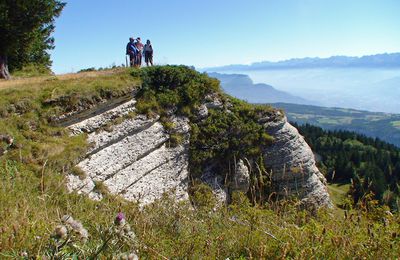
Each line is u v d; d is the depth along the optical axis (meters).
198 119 29.16
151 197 24.56
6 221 6.06
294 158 32.00
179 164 27.30
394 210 7.29
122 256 3.61
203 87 29.34
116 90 23.55
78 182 18.95
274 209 8.91
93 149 21.28
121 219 3.88
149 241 6.22
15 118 18.61
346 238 5.97
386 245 5.69
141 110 25.25
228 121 30.31
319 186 33.06
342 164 58.69
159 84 27.66
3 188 9.70
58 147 18.88
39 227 5.71
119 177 22.67
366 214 7.25
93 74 27.64
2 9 27.41
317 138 101.62
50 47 42.09
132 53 31.73
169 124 26.62
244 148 30.69
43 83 22.70
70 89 21.47
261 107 32.47
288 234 6.49
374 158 69.31
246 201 9.51
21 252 4.35
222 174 29.80
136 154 24.20
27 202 7.96
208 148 29.27
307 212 8.84
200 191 27.55
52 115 20.06
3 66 30.42
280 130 32.22
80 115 21.53
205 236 7.14
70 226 3.52
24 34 30.09
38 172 16.00
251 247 6.25
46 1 29.66
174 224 8.45
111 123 22.98
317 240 6.01
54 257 3.40
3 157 15.70
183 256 6.11
